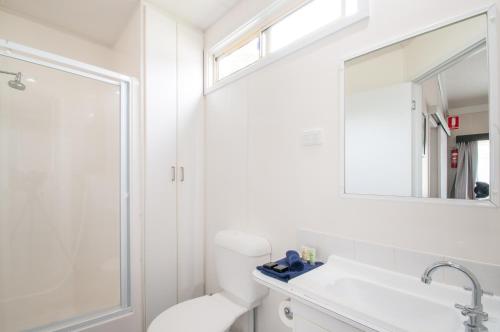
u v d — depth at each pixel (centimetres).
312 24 140
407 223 95
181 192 193
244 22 171
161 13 184
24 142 158
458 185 85
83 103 170
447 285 84
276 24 159
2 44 127
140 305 169
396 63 100
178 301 188
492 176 78
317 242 122
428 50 92
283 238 141
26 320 154
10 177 154
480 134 81
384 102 103
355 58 111
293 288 94
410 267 93
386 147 102
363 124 109
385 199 101
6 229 152
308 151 129
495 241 77
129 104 168
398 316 87
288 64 140
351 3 121
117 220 167
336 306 79
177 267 189
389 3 101
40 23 198
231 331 171
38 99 161
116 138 167
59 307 167
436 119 90
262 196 155
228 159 183
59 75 155
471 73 83
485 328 67
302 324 91
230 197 181
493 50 78
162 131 182
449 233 86
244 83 170
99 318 150
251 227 162
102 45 229
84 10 183
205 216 206
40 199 165
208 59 206
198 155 205
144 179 173
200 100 208
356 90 111
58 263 170
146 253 172
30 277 159
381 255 100
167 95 186
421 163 93
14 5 176
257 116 160
